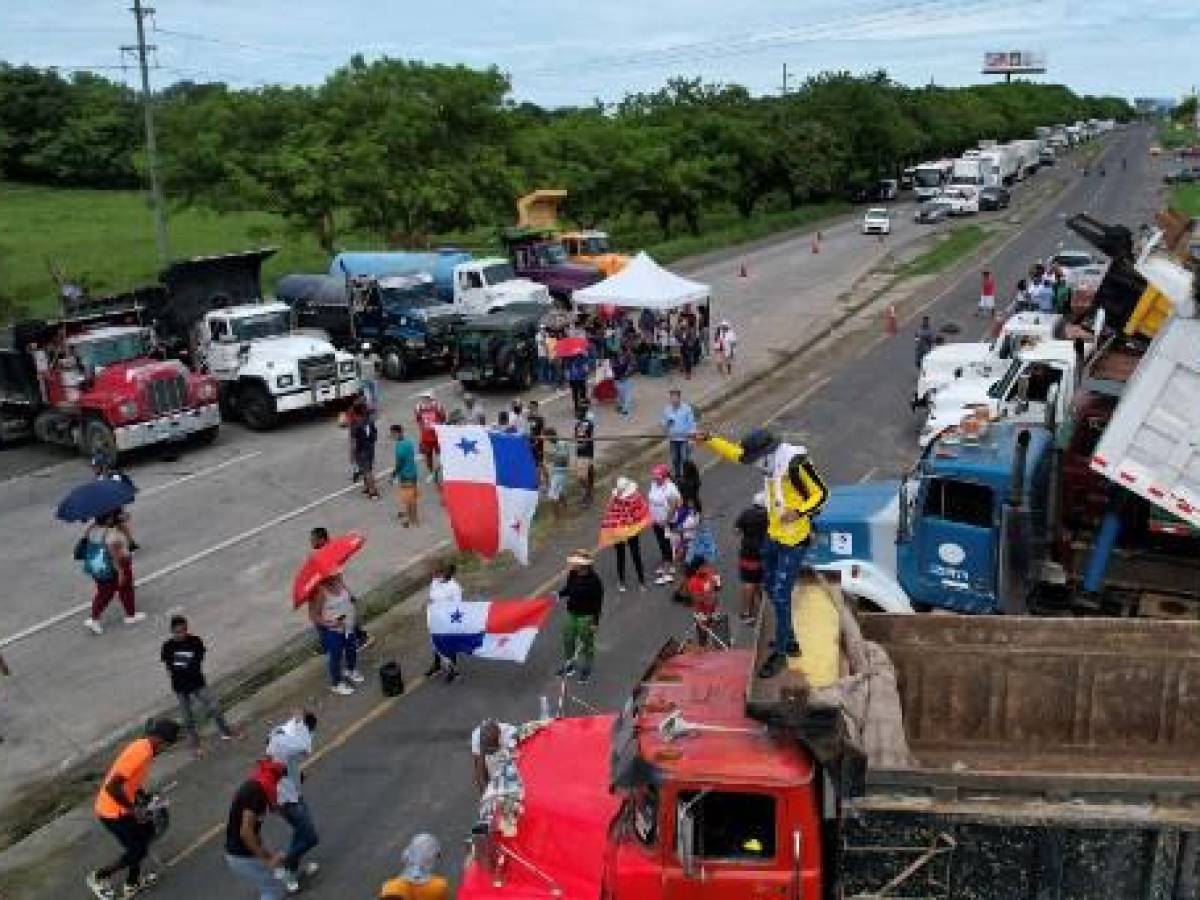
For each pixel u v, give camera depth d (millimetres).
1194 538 11664
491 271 35031
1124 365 12781
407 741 12258
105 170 91312
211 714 12469
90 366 24172
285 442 25250
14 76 91750
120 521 15852
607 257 41844
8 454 25656
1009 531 11539
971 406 19641
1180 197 72688
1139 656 8633
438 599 13281
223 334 26672
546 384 29203
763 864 6906
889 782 6797
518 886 7785
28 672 14578
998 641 8719
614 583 16297
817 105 83250
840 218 78250
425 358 30703
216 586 17016
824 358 32094
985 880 6902
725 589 15781
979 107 127750
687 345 30000
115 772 9750
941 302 40312
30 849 10828
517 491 14242
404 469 19000
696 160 64438
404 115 46844
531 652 14266
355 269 36969
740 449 8023
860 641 8172
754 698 7086
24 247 59906
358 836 10578
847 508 13008
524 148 53312
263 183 46125
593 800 8203
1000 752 8758
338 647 13344
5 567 18391
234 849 9250
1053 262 39594
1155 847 6703
